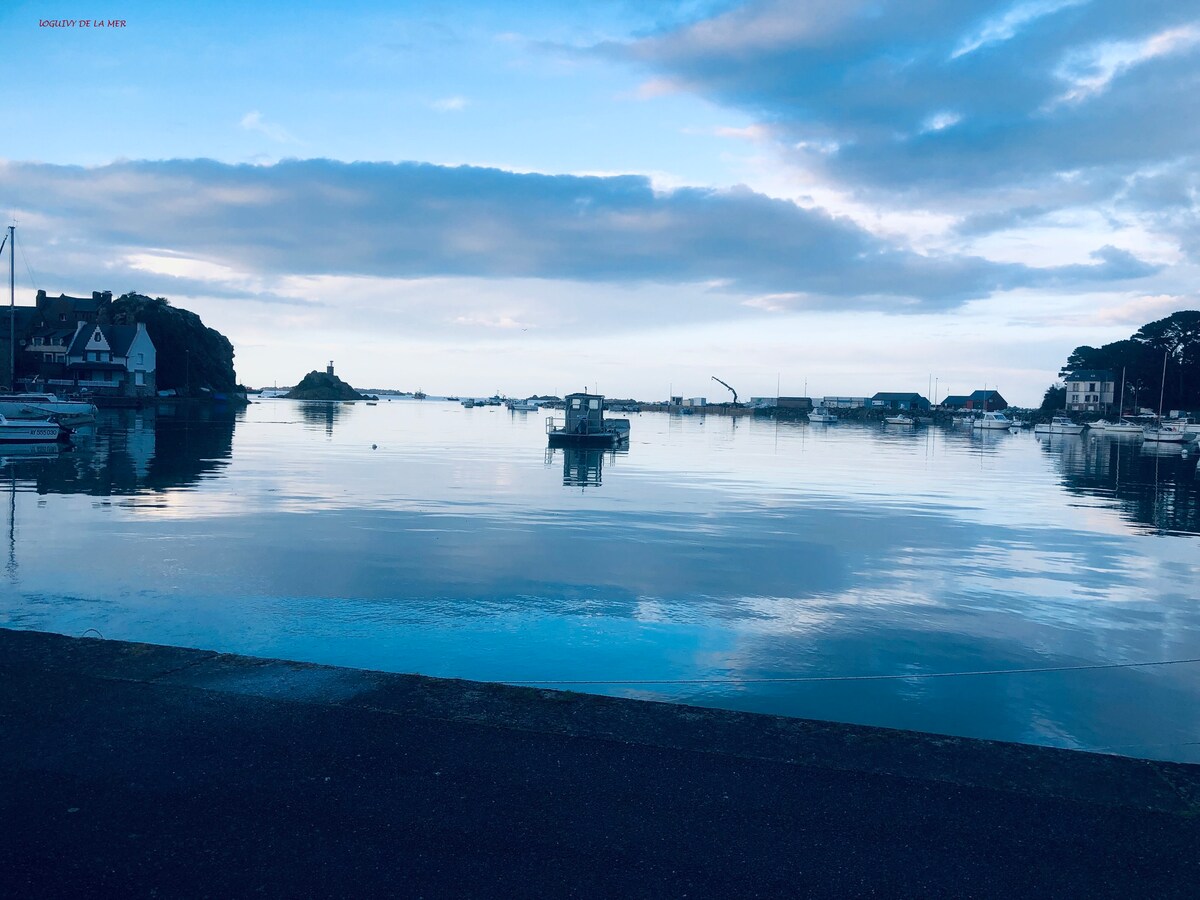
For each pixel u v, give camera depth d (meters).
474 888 2.64
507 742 3.68
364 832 2.93
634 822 3.04
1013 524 20.27
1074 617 11.22
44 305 97.06
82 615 9.79
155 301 108.12
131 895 2.57
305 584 11.71
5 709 3.89
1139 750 6.93
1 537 14.79
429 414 120.75
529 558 14.19
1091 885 2.74
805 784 3.37
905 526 19.42
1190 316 109.62
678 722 3.95
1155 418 106.56
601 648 9.23
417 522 17.88
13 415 42.25
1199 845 3.01
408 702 4.09
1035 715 7.66
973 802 3.27
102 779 3.25
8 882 2.62
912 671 8.80
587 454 42.22
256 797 3.15
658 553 15.01
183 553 13.64
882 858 2.86
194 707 3.97
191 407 90.81
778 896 2.64
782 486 28.44
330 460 34.09
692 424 105.94
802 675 8.57
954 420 144.12
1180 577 14.05
